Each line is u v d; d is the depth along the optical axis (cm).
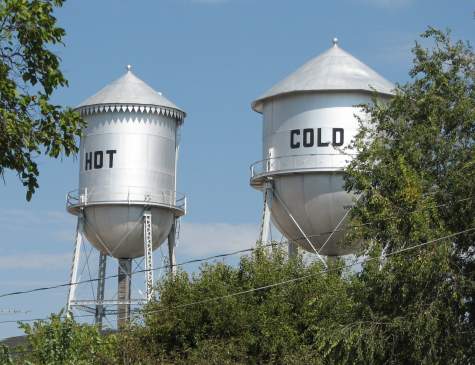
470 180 3008
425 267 2859
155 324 3900
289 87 4656
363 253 3086
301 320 3862
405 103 3272
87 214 5228
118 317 5316
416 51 3278
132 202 5166
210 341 3738
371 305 3030
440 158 3131
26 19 2027
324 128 4578
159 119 5309
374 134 3347
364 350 2997
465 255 3045
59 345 3167
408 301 2969
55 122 2109
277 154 4662
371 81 4644
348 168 3216
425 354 2922
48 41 2075
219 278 4038
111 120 5244
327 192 4531
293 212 4631
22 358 3169
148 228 5178
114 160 5209
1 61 2044
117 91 5312
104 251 5325
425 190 3073
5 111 2022
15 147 2066
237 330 3841
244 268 4103
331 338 2984
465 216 3008
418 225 2930
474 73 3225
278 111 4700
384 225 3047
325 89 4578
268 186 4684
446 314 2911
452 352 2928
